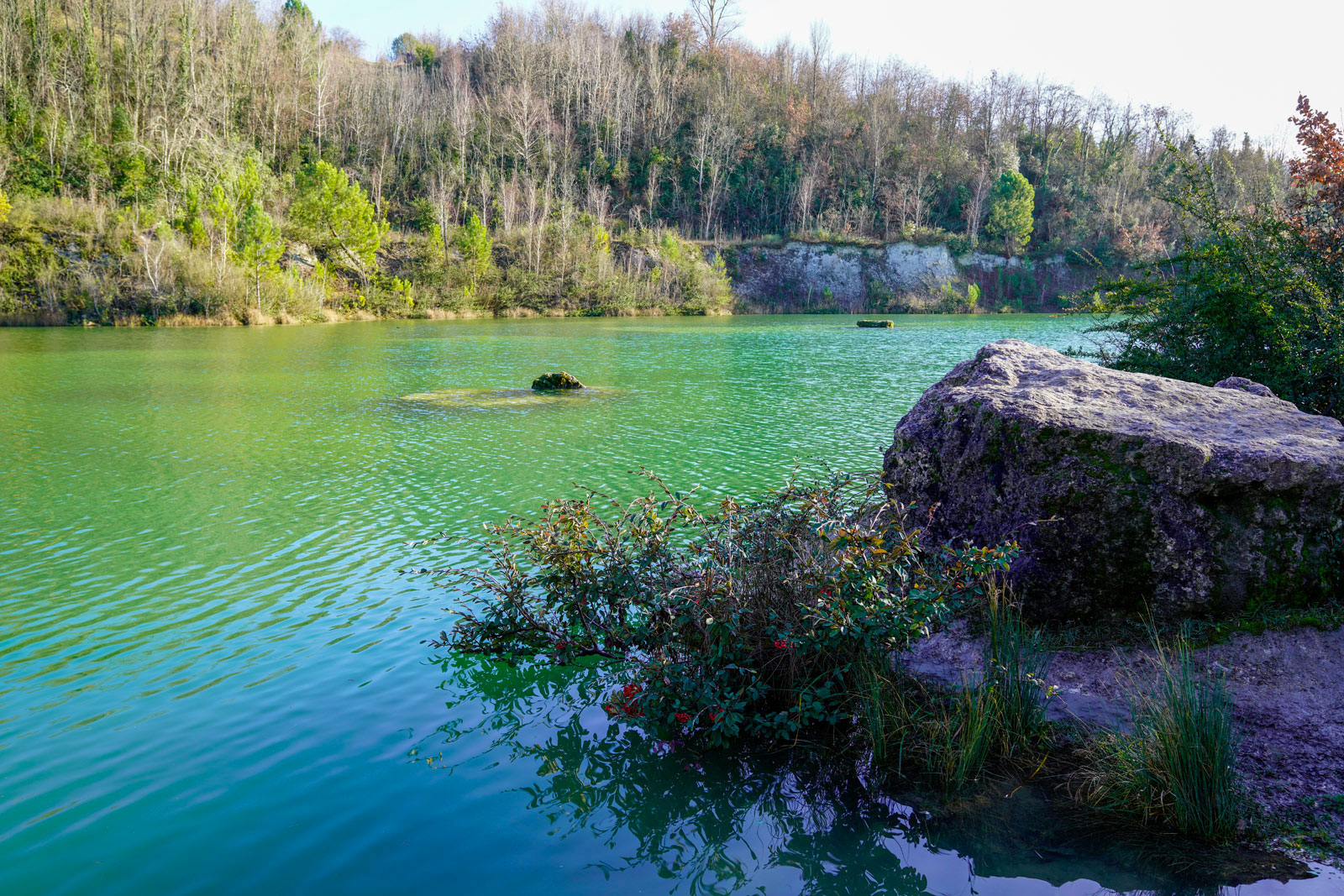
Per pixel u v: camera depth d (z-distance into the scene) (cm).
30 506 1198
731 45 12000
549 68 10438
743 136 10288
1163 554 623
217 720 596
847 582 594
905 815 475
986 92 11819
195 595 855
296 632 762
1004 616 627
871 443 1653
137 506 1193
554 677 675
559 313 7612
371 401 2242
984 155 11031
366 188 8250
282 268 6341
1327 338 1013
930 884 414
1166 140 1305
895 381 2722
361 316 6344
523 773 527
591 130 9919
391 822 473
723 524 692
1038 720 540
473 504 1202
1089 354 1388
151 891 413
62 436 1733
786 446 1619
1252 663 577
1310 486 615
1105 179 10294
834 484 755
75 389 2438
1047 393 709
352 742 566
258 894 410
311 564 949
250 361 3266
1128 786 468
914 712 563
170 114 7262
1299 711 530
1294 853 416
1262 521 617
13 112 6581
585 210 9181
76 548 1011
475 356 3578
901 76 12062
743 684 596
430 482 1333
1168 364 1166
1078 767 505
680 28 11856
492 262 7819
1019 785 495
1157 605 627
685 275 8362
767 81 11662
